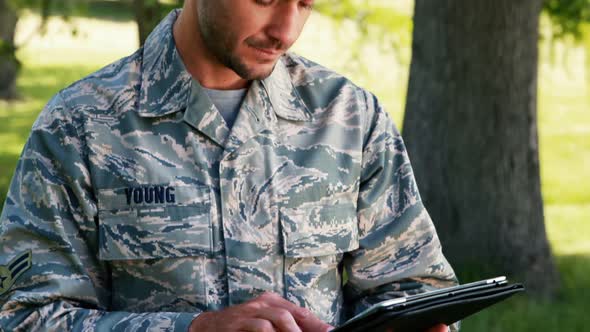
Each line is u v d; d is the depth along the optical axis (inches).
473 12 234.5
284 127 86.3
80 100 84.3
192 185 82.9
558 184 424.2
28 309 82.0
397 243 88.0
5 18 403.5
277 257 83.8
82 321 80.8
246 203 83.7
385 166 88.7
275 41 78.5
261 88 85.8
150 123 83.7
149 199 82.4
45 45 762.2
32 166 83.2
